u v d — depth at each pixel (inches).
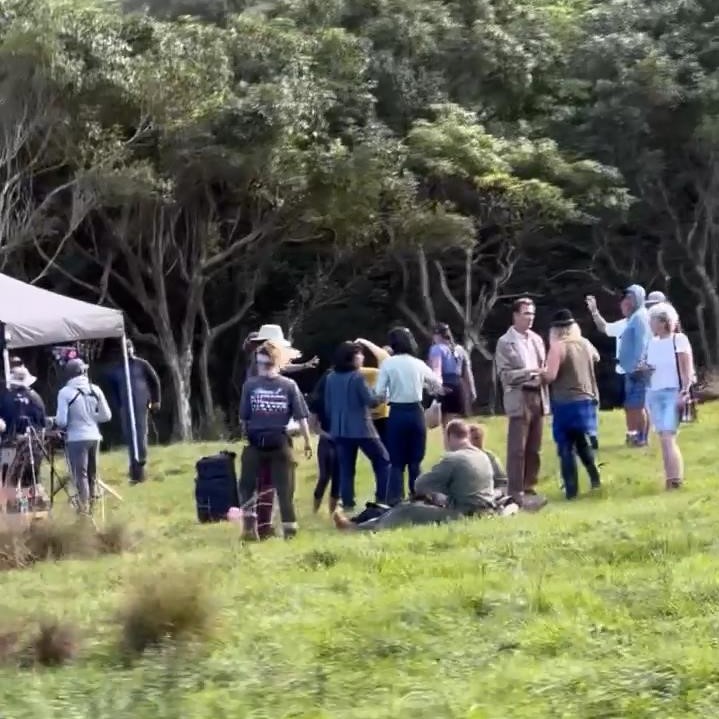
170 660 400.8
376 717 331.9
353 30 1930.4
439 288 2021.4
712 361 1988.2
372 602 452.8
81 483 814.5
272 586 498.6
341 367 737.6
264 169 1683.1
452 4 1978.3
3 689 380.2
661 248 2028.8
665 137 1983.3
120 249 1797.5
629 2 2070.6
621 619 413.1
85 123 1581.0
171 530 718.5
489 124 1972.2
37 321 839.1
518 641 396.8
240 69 1718.8
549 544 542.3
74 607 481.1
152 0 1897.1
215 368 1982.0
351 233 1777.8
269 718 339.0
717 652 362.6
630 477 791.1
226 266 1829.5
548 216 1856.5
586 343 741.3
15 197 1665.8
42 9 1544.0
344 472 735.1
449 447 682.2
